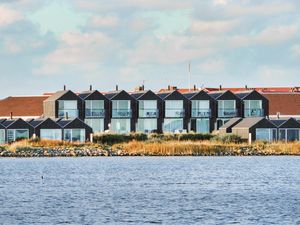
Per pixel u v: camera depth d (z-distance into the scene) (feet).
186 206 549.13
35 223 488.85
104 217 507.30
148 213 521.24
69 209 536.42
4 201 572.10
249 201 570.05
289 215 510.58
